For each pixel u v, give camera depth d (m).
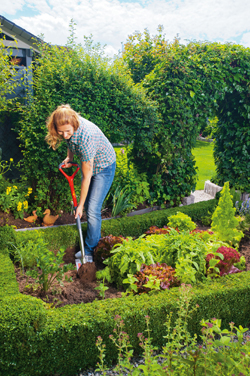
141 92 4.14
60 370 1.76
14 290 1.96
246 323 2.28
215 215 3.19
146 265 2.40
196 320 2.04
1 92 4.23
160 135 4.60
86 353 1.77
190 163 5.04
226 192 3.13
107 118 3.93
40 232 3.11
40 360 1.70
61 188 3.92
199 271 2.43
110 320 1.78
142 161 5.13
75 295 2.29
